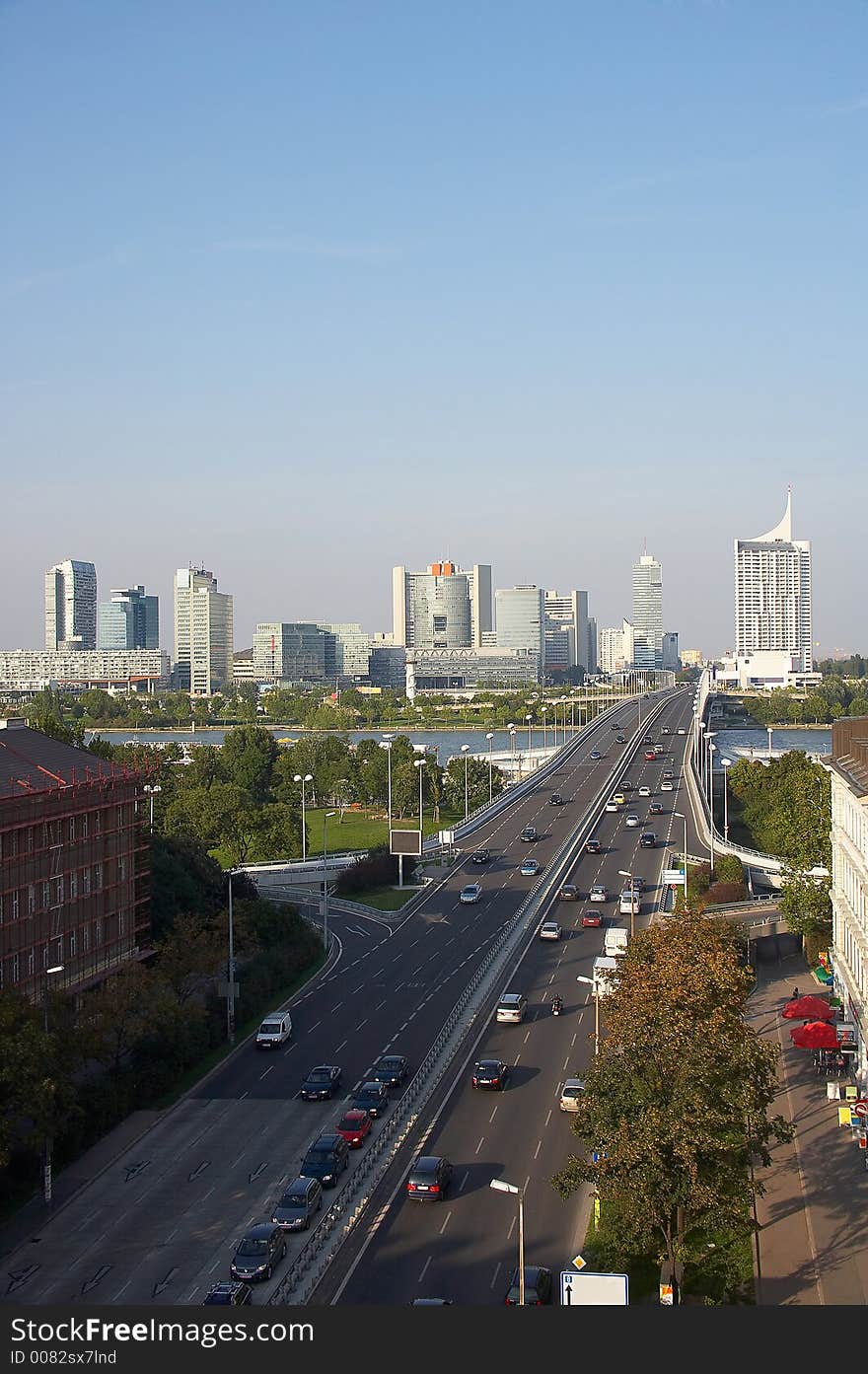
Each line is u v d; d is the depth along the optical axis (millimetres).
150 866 145125
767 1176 87062
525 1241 76125
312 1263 73750
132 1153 93938
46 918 118875
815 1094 104875
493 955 150000
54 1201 85125
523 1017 126125
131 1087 102750
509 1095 103625
